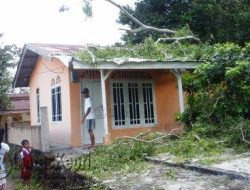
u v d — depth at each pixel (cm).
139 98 1367
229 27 1928
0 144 730
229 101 1092
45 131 1061
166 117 1416
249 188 587
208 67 1145
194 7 1955
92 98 1261
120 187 669
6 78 2075
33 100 1700
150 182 687
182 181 673
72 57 1073
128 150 925
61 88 1315
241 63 1063
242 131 930
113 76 1319
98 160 884
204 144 941
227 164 752
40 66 1565
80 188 746
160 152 962
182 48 1432
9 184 984
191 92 1242
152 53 1346
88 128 1097
